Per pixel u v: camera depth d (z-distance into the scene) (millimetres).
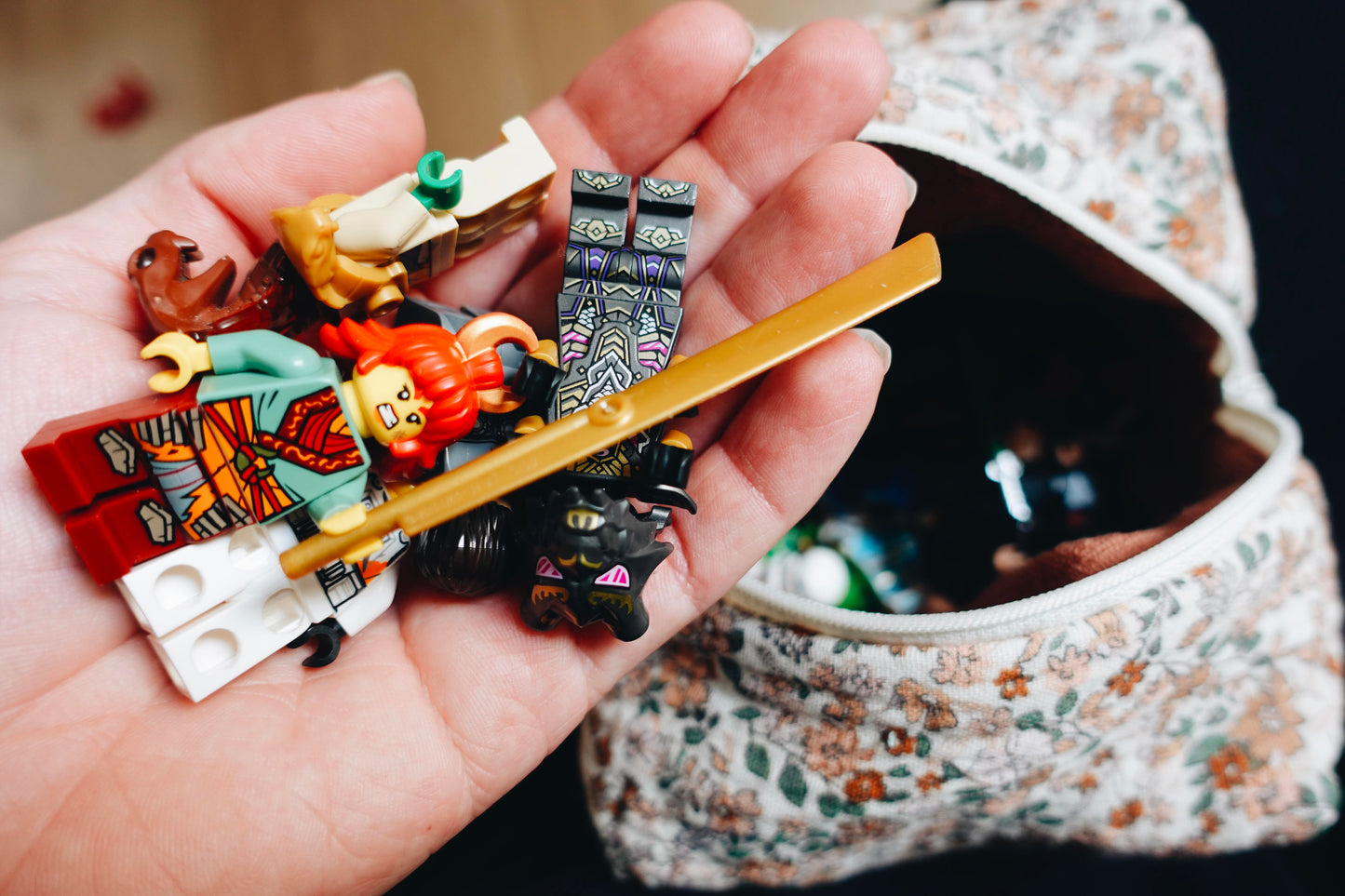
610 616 136
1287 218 219
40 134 271
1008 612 149
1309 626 178
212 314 132
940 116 169
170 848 131
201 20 278
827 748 162
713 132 158
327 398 125
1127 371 199
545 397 139
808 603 156
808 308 133
